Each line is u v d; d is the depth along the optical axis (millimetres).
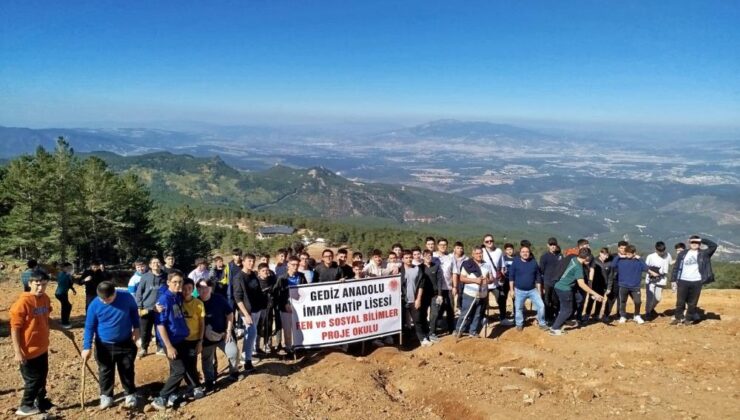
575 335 10984
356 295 10961
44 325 7664
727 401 7266
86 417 7535
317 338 10711
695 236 11867
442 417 7438
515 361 9641
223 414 7355
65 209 42125
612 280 12938
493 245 12734
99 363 7902
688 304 11961
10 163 47219
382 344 11484
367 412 7457
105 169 48094
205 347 8484
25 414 7477
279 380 8758
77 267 48000
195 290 10461
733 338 10461
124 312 7914
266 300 10398
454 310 13227
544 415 6949
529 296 11719
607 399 7625
